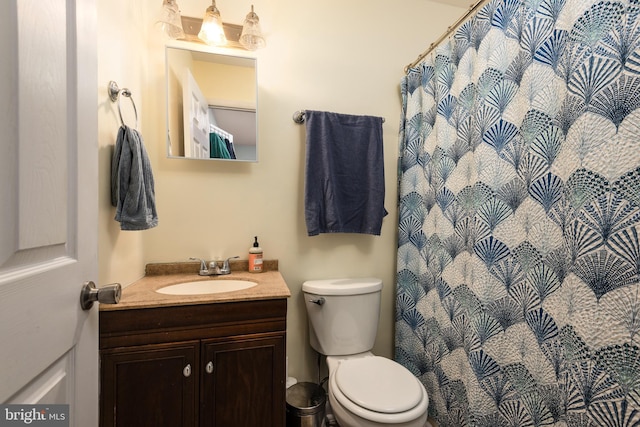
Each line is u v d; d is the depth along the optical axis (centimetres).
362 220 156
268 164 152
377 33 166
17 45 44
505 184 101
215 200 146
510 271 100
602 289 71
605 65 71
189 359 101
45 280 50
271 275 140
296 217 156
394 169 171
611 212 70
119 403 96
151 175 114
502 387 102
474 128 113
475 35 117
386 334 171
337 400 110
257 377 108
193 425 101
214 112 142
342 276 163
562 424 84
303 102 157
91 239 65
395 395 108
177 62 139
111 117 104
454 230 128
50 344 52
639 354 65
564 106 84
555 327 87
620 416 68
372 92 166
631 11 67
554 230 87
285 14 154
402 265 161
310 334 152
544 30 89
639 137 65
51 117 52
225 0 146
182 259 142
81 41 61
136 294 107
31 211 47
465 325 121
